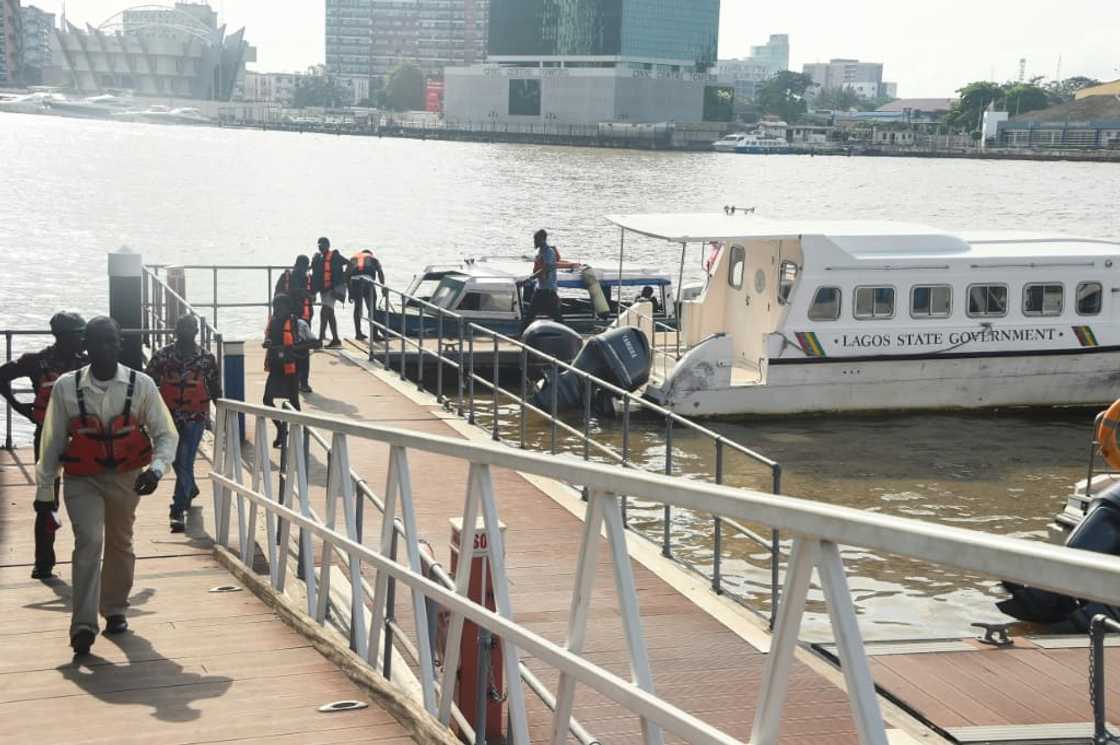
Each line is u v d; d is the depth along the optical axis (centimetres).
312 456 1664
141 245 5597
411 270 5038
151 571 1037
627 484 353
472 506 521
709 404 2419
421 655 638
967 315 2497
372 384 2214
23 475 1392
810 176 15875
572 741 786
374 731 596
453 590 601
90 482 760
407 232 6538
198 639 793
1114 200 11262
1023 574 200
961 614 1337
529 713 838
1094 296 2547
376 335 2800
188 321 1176
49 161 12731
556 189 10762
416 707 593
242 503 1052
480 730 575
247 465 1536
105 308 3816
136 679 703
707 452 2189
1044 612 1223
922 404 2502
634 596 365
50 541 999
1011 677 977
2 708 651
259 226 6662
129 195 8600
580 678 387
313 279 2602
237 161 14700
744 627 1012
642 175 14050
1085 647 1052
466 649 744
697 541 1596
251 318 3872
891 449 2225
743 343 2573
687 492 316
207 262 5162
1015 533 1741
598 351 2423
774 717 274
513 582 1124
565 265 3022
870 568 1475
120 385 757
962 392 2517
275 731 600
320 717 621
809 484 1997
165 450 768
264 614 866
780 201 10350
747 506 285
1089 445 2280
